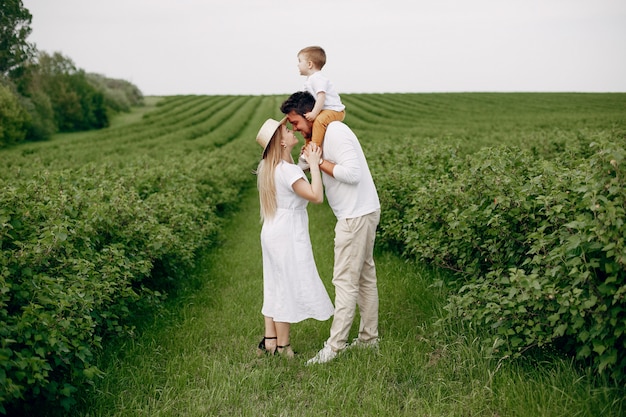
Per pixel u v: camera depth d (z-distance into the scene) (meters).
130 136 44.78
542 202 3.54
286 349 4.00
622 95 68.38
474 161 5.30
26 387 2.90
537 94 73.38
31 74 54.97
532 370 3.31
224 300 5.64
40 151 33.19
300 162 4.10
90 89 61.72
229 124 49.28
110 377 3.55
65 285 3.62
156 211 6.44
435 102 65.44
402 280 5.58
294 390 3.43
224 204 12.40
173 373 3.73
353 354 3.79
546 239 3.46
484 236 4.40
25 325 2.86
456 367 3.49
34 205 4.17
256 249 8.45
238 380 3.54
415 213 5.88
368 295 4.04
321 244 8.34
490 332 3.71
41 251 3.51
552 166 4.19
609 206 2.79
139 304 4.82
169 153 23.17
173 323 4.83
